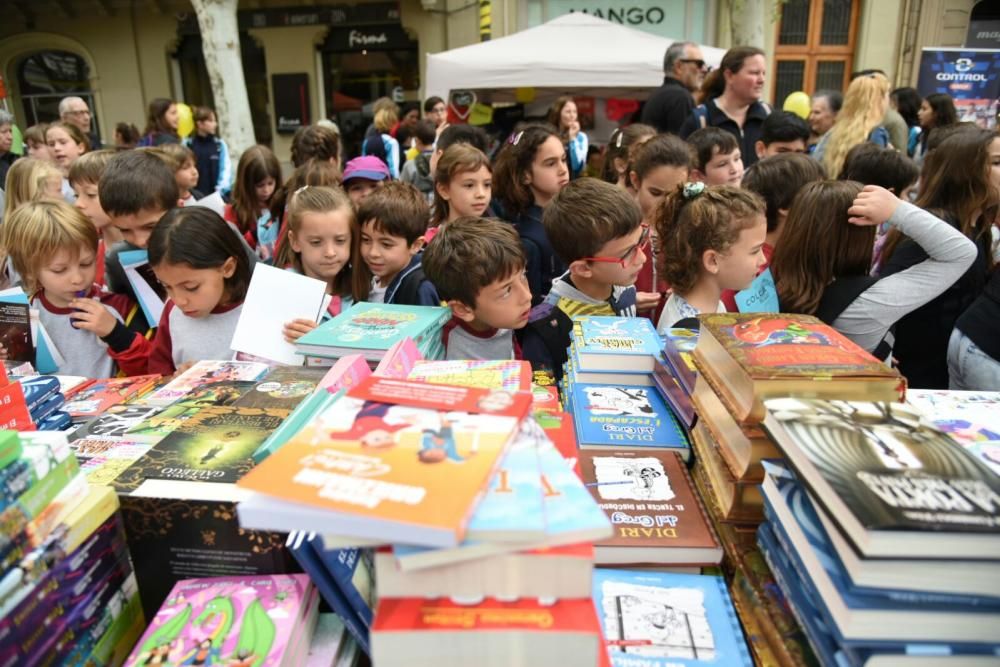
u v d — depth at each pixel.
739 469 0.90
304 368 1.24
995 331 1.73
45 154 4.67
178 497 0.80
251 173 3.70
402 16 10.78
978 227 2.08
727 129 3.81
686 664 0.78
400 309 1.51
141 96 11.92
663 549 0.93
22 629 0.67
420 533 0.56
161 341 1.84
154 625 0.75
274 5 10.98
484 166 2.64
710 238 1.68
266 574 0.84
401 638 0.61
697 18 10.07
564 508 0.64
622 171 3.34
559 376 1.68
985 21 9.34
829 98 5.24
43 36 11.59
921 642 0.63
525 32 7.39
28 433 0.77
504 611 0.62
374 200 2.11
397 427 0.73
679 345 1.28
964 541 0.60
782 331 1.04
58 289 1.78
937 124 5.41
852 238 1.71
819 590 0.69
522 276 1.59
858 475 0.67
